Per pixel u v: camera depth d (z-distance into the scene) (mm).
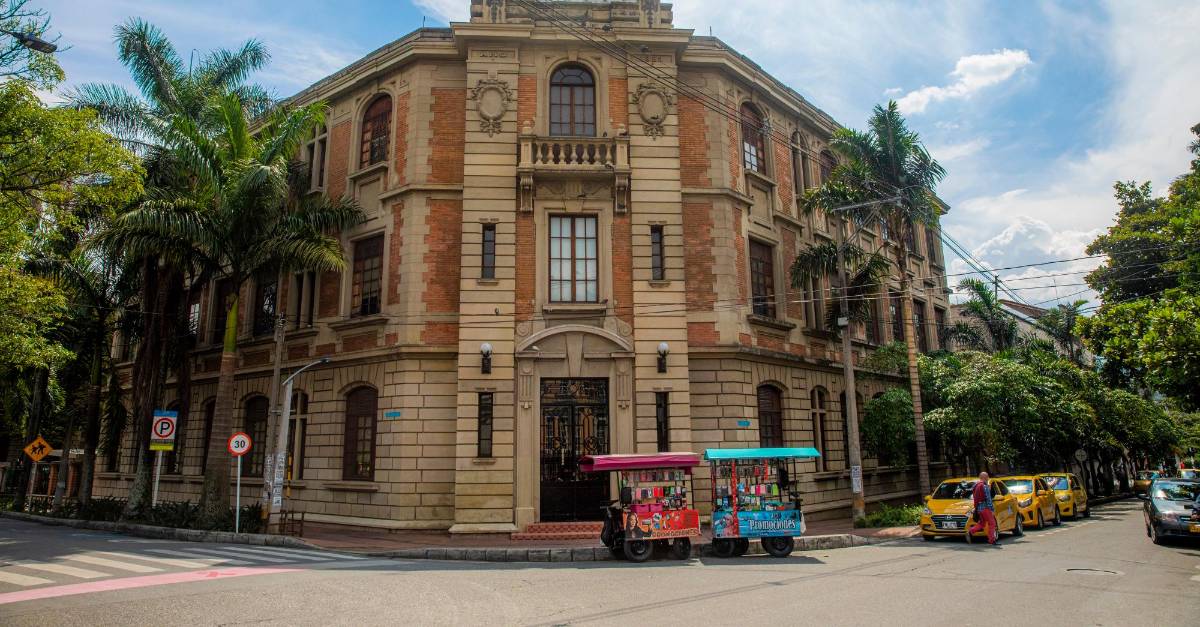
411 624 7949
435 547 15000
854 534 17484
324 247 18703
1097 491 40500
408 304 19203
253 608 8781
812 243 24125
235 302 18688
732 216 20641
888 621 8016
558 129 19844
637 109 19828
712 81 21281
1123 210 27875
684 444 17828
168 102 20812
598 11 20562
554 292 18797
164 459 25906
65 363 23094
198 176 18906
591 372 18109
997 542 16516
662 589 10281
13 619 8141
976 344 30125
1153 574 11531
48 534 18500
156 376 21203
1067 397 27484
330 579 11023
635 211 19156
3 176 15180
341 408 20234
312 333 21281
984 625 7820
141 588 10141
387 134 21375
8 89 14688
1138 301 18188
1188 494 16781
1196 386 17297
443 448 18578
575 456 17859
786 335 21797
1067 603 9055
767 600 9328
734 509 14367
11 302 17391
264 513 17531
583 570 12414
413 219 19703
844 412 23797
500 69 19766
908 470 26828
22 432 31516
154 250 18391
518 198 19062
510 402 17766
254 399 23047
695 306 19703
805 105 25000
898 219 21797
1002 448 23344
